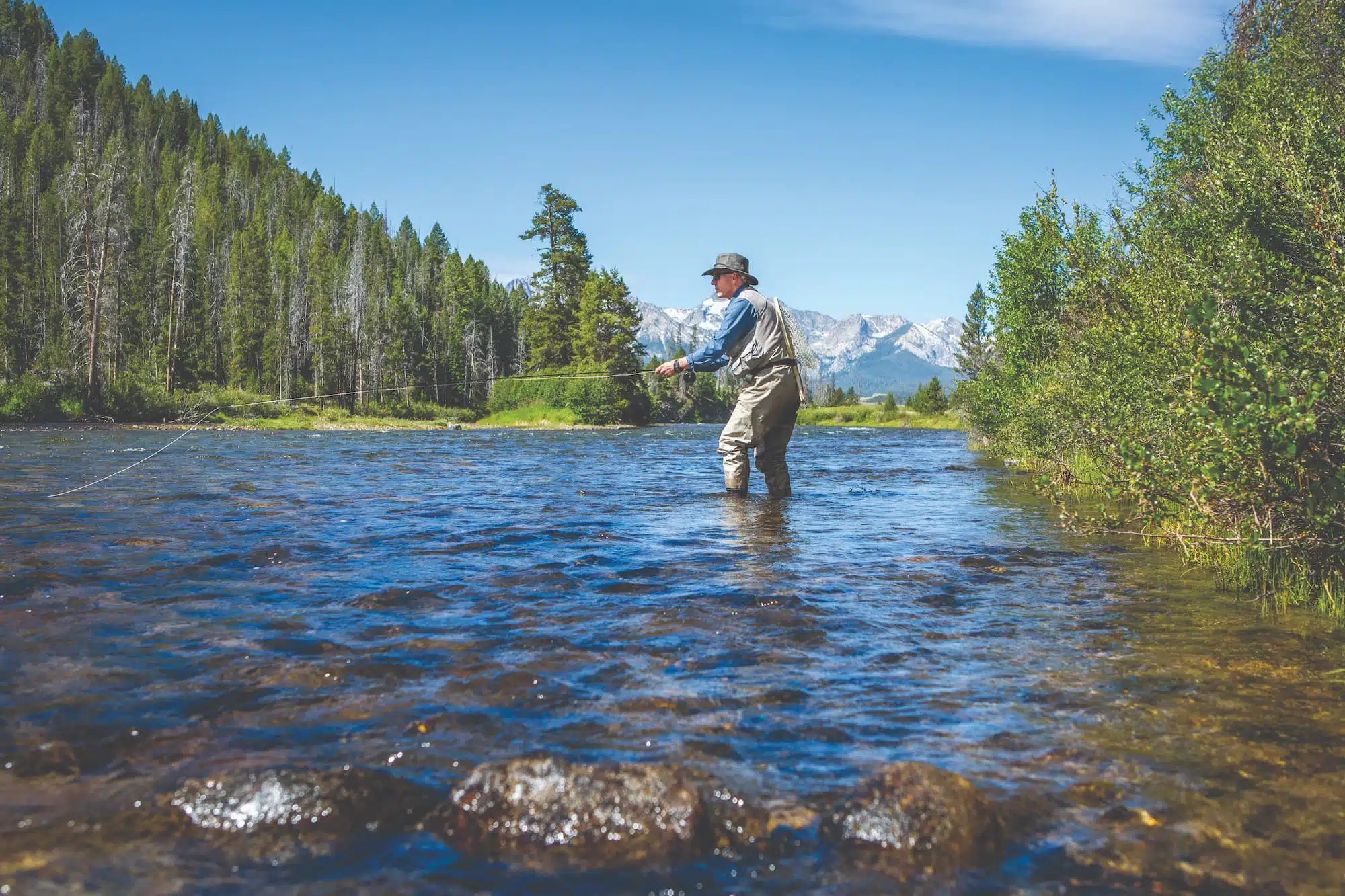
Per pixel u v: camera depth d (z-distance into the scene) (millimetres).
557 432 45188
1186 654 3561
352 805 2072
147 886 1754
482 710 2783
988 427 20078
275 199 166750
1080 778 2354
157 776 2250
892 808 2018
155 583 4570
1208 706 2926
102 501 8164
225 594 4375
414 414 68188
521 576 4898
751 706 2873
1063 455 11008
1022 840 2023
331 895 1749
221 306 101562
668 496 9547
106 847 1903
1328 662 3455
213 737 2523
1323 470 4551
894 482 12492
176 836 1968
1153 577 5211
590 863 1908
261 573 4891
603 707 2832
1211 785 2316
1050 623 4062
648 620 3945
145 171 149375
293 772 2146
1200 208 8383
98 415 43844
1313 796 2258
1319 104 7082
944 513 8367
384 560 5363
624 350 71000
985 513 8406
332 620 3889
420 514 7625
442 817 2053
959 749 2541
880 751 2514
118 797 2133
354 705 2812
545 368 80500
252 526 6664
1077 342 10742
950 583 4941
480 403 84688
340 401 66750
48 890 1722
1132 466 5191
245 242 106625
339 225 162625
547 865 1896
